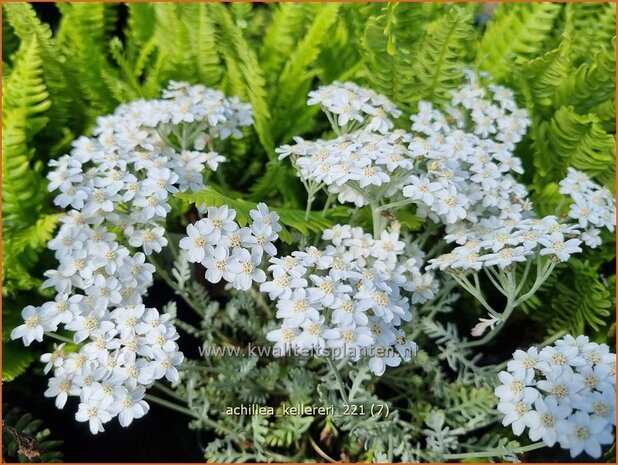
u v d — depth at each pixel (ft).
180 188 1.02
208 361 1.12
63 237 0.94
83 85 1.31
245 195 1.28
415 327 1.06
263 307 1.21
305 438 1.10
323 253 0.92
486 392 1.02
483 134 1.14
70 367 0.87
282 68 1.46
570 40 1.27
